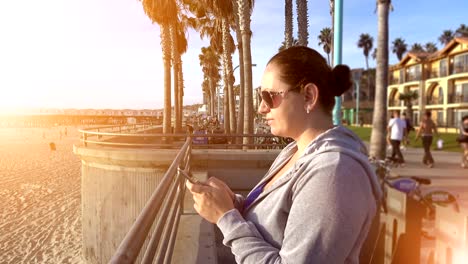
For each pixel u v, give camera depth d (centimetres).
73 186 2281
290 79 113
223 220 109
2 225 1531
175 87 2467
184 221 416
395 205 256
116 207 837
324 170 94
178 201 384
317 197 91
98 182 877
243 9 1327
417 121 4669
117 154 814
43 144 5312
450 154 1511
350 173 93
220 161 795
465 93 3897
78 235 1408
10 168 2992
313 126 114
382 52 992
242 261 102
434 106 4362
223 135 834
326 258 87
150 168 800
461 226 248
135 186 814
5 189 2189
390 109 5350
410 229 246
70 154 4003
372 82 7344
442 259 270
